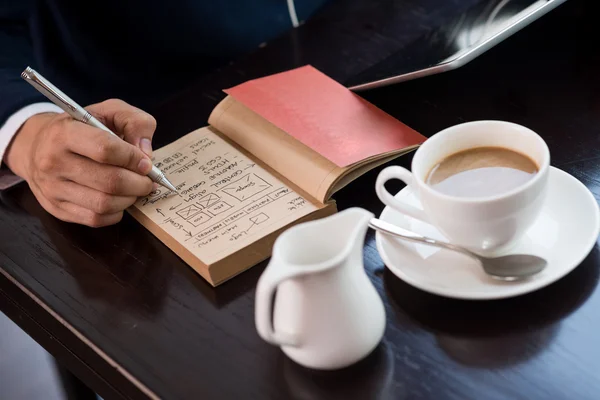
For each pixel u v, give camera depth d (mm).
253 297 725
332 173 771
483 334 665
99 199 789
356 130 818
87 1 1090
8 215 859
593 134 811
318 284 625
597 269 691
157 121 938
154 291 746
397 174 700
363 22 1036
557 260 681
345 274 634
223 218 772
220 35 1161
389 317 688
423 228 731
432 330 674
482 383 638
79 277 773
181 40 1146
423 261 702
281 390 656
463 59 819
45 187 818
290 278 616
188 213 786
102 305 744
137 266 771
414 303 694
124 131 847
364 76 890
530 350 650
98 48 1116
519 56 923
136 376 683
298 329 638
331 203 771
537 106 856
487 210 656
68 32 1091
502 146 715
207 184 815
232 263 737
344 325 639
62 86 1106
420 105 881
